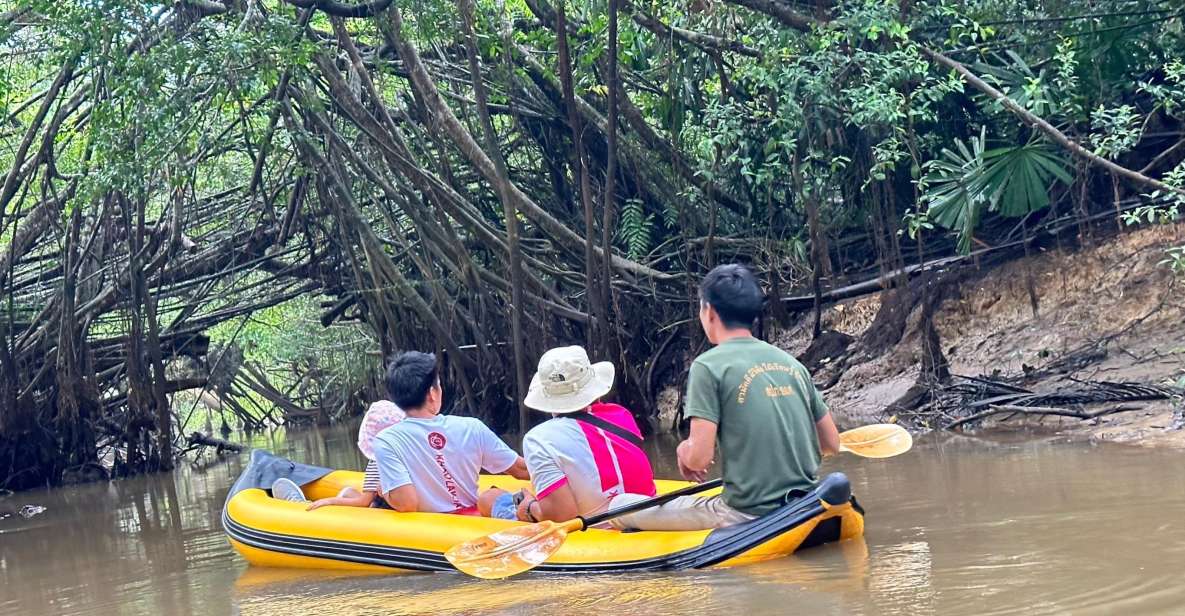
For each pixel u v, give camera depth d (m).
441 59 12.23
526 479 5.83
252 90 10.63
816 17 10.20
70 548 7.50
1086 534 4.48
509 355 12.34
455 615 4.23
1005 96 9.38
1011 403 8.50
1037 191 9.34
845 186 11.87
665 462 8.74
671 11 11.17
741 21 11.16
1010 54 9.98
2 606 5.61
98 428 13.45
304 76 11.26
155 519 8.65
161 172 11.62
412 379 5.50
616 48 10.39
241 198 14.88
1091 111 9.88
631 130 12.73
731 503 4.67
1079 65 10.08
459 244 12.05
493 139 10.26
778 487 4.61
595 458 4.94
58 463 12.74
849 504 4.54
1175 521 4.55
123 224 13.16
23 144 11.77
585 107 12.39
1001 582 3.86
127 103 11.10
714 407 4.57
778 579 4.20
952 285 10.78
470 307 12.56
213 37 10.40
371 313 13.52
